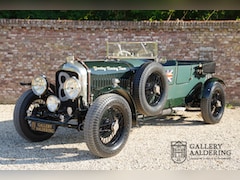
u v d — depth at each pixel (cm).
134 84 541
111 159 489
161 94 575
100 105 471
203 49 895
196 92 696
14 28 886
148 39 895
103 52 896
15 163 472
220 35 891
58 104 520
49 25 888
